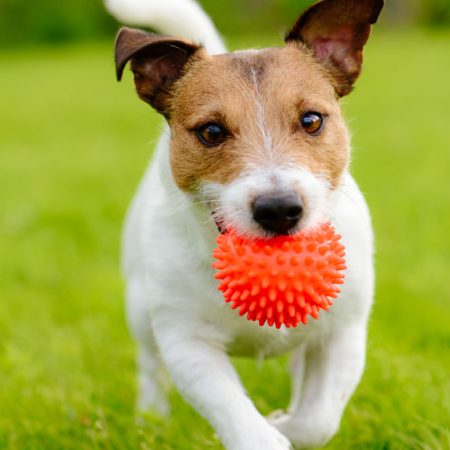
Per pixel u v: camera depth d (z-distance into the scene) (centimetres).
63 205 160
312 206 70
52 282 118
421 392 83
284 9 585
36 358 98
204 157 74
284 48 78
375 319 99
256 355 80
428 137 213
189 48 77
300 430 75
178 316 76
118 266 122
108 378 93
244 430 70
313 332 77
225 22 579
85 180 187
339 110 76
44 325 105
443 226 127
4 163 219
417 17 573
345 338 77
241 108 73
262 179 70
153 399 89
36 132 272
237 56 77
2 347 100
